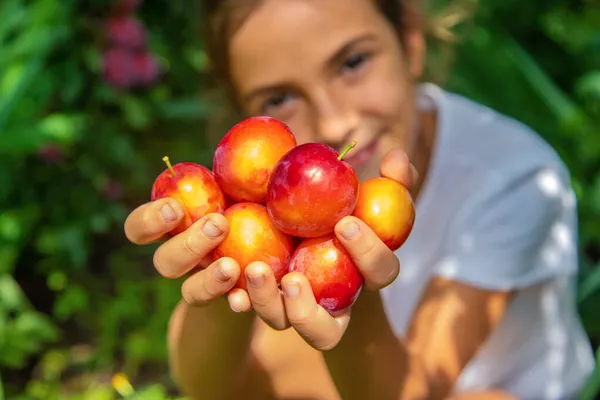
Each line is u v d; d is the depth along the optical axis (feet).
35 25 2.84
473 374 1.94
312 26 1.57
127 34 3.19
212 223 1.00
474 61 3.33
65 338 3.08
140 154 3.63
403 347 1.42
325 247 1.02
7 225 3.00
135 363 2.92
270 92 1.64
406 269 1.93
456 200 1.88
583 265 2.75
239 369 1.64
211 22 1.79
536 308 1.92
